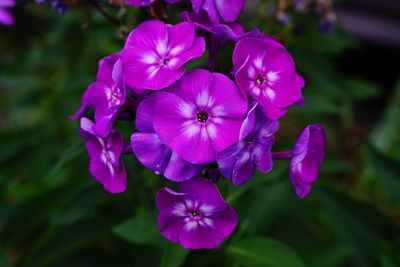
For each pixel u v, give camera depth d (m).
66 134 0.52
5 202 0.48
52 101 0.51
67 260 0.42
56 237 0.39
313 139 0.30
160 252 0.39
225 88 0.28
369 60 0.89
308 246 0.42
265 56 0.29
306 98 0.42
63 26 0.52
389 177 0.43
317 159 0.31
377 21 0.82
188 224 0.30
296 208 0.42
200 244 0.30
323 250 0.40
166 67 0.29
